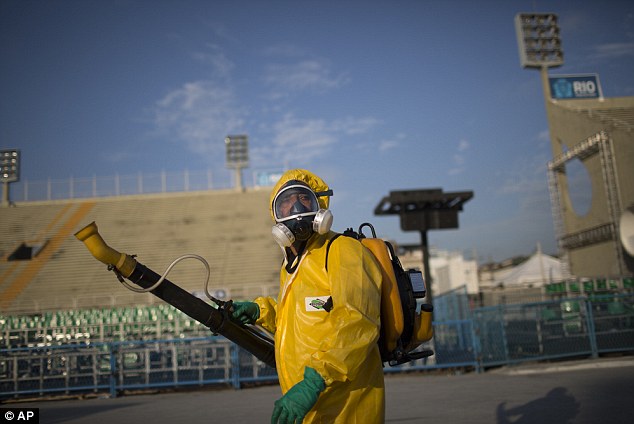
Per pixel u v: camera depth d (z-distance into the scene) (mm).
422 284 2561
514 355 12031
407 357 2465
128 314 16031
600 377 8977
